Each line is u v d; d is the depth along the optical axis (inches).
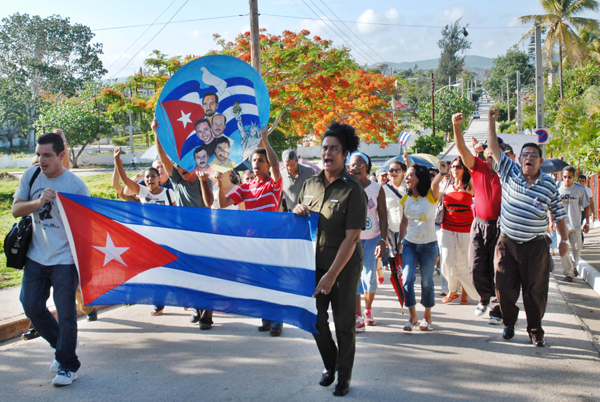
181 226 184.7
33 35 2299.5
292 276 171.5
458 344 211.5
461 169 262.4
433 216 230.8
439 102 2188.7
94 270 185.2
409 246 233.5
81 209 180.9
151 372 180.7
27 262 176.4
